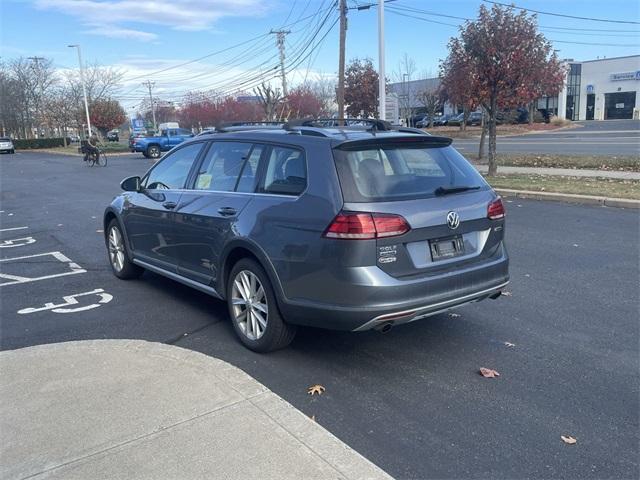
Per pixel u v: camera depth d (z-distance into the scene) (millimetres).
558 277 6668
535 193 12695
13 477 2975
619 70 69438
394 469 3119
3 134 74812
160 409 3592
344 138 4223
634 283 6363
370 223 3863
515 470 3092
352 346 4801
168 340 5039
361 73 38188
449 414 3674
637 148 25484
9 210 14422
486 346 4746
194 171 5531
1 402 3725
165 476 2953
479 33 15867
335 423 3600
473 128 50938
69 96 62531
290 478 2922
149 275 7324
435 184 4336
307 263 4090
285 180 4422
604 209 11117
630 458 3174
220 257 4891
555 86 16781
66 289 6738
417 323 5301
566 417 3609
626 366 4309
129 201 6473
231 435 3301
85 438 3299
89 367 4215
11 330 5367
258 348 4648
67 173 26625
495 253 4605
